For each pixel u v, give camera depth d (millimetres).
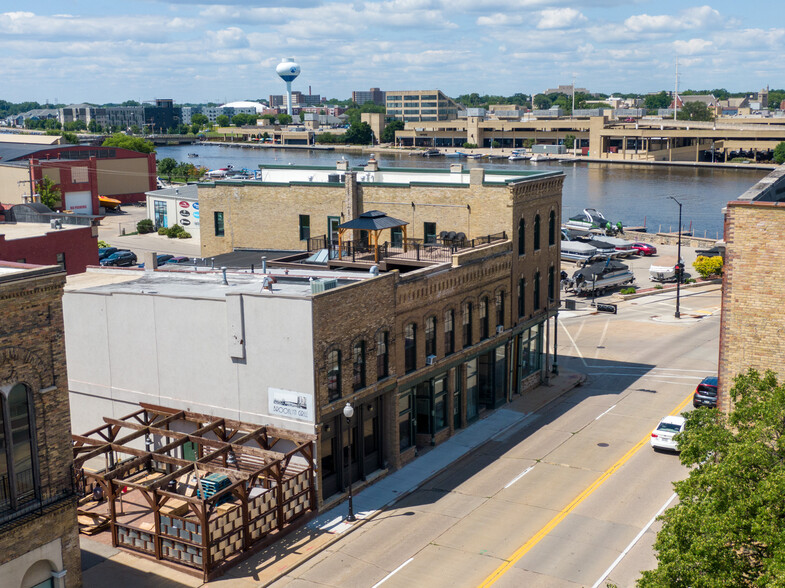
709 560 17734
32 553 24328
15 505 23859
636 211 154250
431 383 40594
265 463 31906
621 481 35750
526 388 49031
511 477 36688
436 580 27891
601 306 70125
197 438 32906
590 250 93000
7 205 102938
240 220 57562
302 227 55781
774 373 20281
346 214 53344
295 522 32031
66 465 25203
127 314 36469
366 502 34469
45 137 155625
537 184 48875
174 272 44469
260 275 42656
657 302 74438
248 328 33562
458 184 48750
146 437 34688
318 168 62406
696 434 20281
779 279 21531
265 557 29781
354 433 35875
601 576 27875
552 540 30531
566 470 37219
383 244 51281
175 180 190375
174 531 29359
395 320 37281
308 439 32719
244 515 29641
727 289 22203
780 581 15695
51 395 24531
